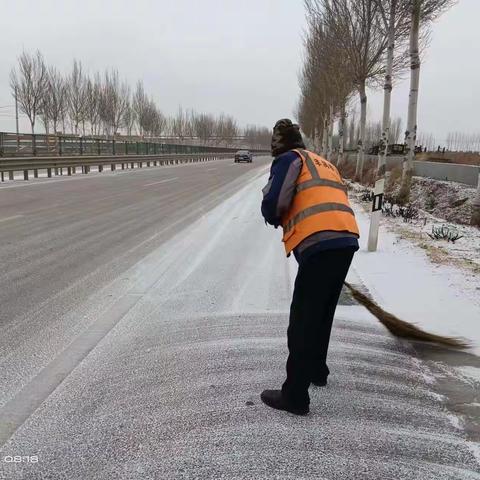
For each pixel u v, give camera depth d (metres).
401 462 2.47
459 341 4.01
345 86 26.91
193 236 8.59
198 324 4.37
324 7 22.69
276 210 2.89
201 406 2.99
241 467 2.40
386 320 4.46
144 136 65.56
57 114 42.09
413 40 12.42
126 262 6.60
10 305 4.79
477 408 3.04
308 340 2.84
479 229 9.40
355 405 3.04
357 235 2.90
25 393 3.10
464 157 27.45
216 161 59.22
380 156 16.19
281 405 2.95
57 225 9.45
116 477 2.32
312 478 2.33
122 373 3.40
